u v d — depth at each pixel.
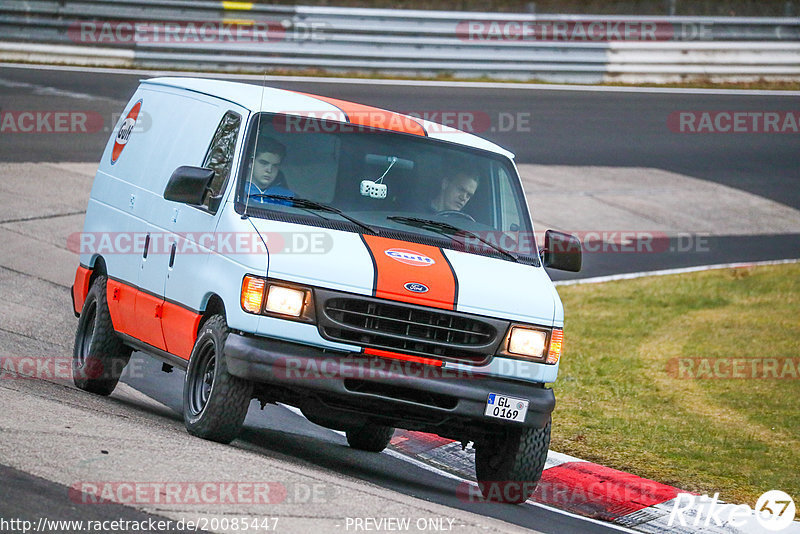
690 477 25.25
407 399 19.70
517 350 20.30
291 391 19.86
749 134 74.12
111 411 21.97
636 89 80.56
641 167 64.25
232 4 72.06
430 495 20.70
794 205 61.84
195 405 20.45
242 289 19.39
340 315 19.42
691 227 56.16
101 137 55.56
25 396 20.98
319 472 19.38
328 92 66.50
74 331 32.31
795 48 85.94
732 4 92.75
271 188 20.83
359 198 21.28
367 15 74.88
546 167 61.28
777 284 47.53
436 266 20.34
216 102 23.08
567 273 47.81
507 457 21.02
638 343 38.44
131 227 24.36
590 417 29.95
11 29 69.88
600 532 20.34
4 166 49.34
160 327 22.44
